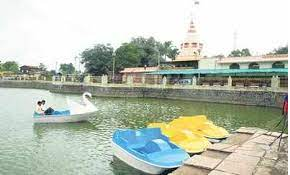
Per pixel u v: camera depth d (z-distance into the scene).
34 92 62.09
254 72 46.28
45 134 18.67
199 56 59.47
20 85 82.12
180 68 57.09
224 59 52.62
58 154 14.47
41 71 106.94
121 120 24.80
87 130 20.17
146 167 11.48
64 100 44.16
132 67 71.38
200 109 34.47
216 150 11.16
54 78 67.00
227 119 26.81
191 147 13.58
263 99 39.34
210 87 44.38
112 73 69.56
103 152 14.83
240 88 41.53
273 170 8.79
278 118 27.00
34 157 13.97
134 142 13.77
